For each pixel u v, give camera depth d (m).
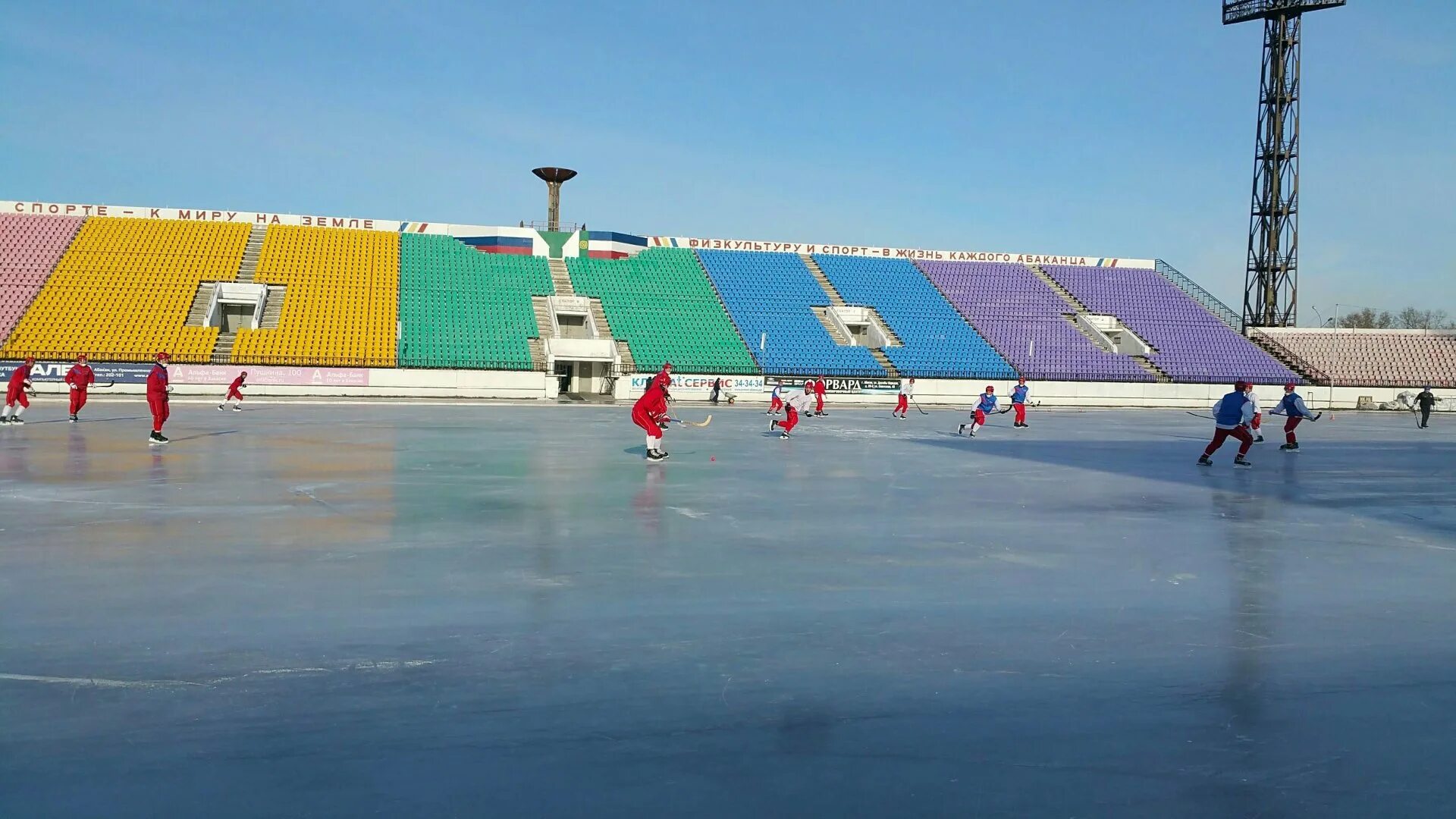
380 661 5.31
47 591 6.76
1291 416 23.86
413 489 12.64
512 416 33.06
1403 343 61.69
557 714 4.57
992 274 67.50
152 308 46.47
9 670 5.06
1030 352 56.19
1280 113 60.44
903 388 52.50
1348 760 4.20
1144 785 3.93
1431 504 12.84
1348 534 10.19
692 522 10.28
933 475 15.88
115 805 3.61
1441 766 4.14
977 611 6.63
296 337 46.59
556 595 6.90
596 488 13.17
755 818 3.59
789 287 61.28
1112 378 55.34
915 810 3.68
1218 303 66.06
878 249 67.88
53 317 44.44
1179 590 7.36
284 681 4.96
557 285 56.91
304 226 57.53
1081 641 5.93
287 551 8.34
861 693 4.93
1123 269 70.94
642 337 52.94
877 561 8.33
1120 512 11.70
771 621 6.29
